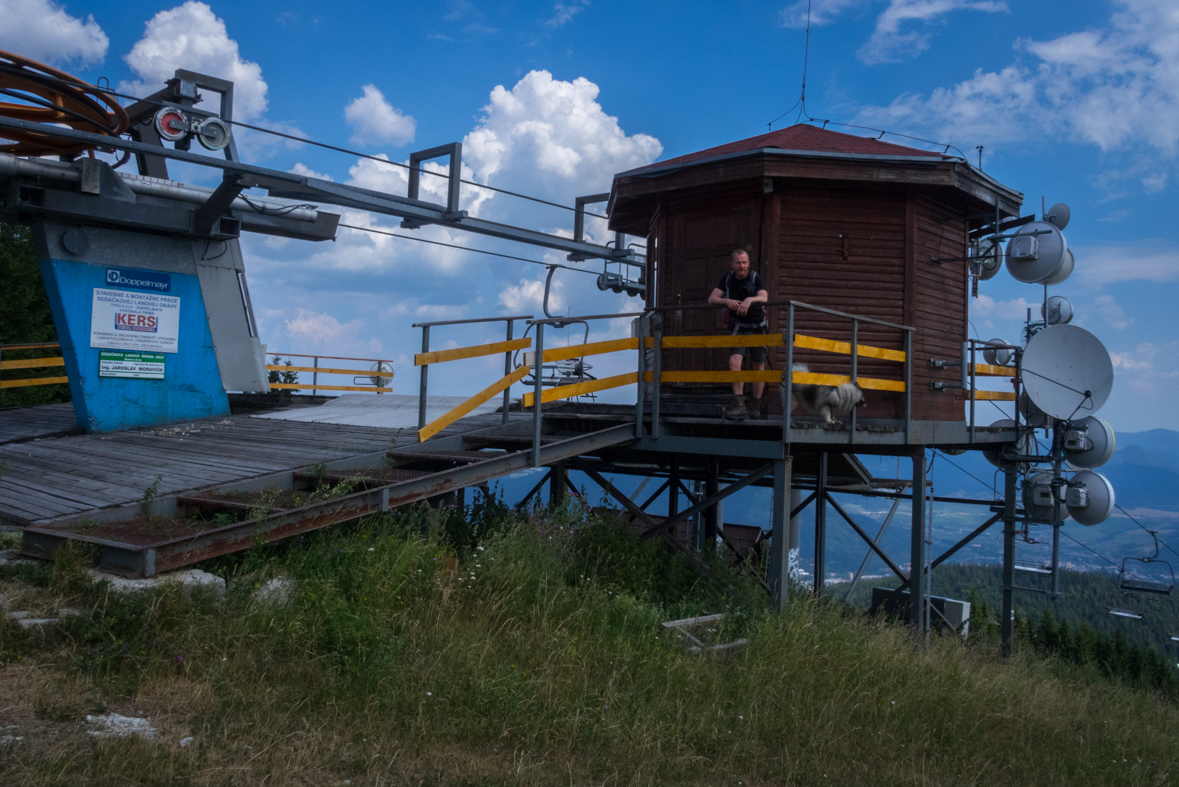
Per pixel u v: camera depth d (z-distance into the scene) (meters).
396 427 10.69
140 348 12.45
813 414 9.54
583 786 3.91
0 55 10.32
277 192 12.84
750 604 7.75
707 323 10.36
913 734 5.52
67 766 3.16
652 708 5.00
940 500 13.56
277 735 3.80
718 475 13.20
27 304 25.19
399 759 3.85
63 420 13.22
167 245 12.83
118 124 12.48
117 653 4.27
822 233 10.09
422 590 6.12
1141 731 7.12
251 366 13.78
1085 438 11.91
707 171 9.95
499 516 8.55
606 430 8.84
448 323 8.98
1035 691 7.23
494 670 4.99
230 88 12.96
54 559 5.21
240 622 4.75
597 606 6.55
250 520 5.82
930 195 10.50
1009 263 12.23
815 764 4.71
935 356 10.75
